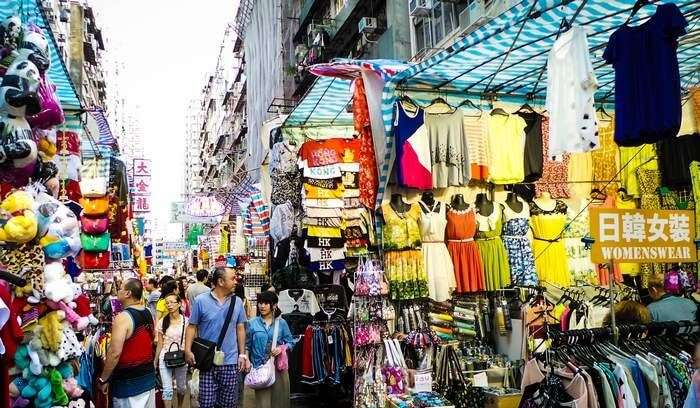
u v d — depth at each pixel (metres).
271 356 5.80
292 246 7.65
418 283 5.45
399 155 5.43
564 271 6.02
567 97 3.69
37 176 4.14
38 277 3.69
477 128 6.02
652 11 4.21
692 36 4.70
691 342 4.10
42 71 3.79
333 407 7.04
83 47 26.50
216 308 5.20
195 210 19.66
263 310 5.93
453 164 5.73
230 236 21.73
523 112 6.25
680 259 4.04
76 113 6.37
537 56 5.14
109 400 5.11
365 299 5.58
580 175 6.31
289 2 22.58
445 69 5.42
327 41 17.80
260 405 5.74
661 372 3.74
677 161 5.84
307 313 7.25
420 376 5.14
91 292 7.48
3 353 2.83
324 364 6.66
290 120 7.92
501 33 4.39
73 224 3.93
